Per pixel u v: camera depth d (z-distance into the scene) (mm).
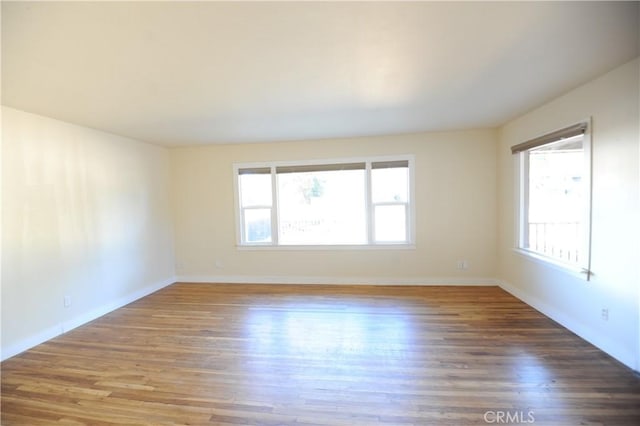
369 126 4098
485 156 4484
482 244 4562
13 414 2008
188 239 5273
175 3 1420
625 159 2311
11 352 2811
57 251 3297
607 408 1912
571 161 3186
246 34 1734
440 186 4617
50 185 3248
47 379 2404
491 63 2211
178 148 5227
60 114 3139
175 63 2080
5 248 2814
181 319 3605
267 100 2898
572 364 2396
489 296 4078
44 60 1970
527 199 3873
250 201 5168
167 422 1903
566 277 3020
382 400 2059
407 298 4102
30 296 3006
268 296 4387
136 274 4449
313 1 1440
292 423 1872
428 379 2277
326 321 3408
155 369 2520
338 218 4961
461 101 3086
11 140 2891
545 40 1895
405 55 2053
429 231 4680
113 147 4113
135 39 1752
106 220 3965
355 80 2465
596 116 2557
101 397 2168
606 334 2535
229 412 1983
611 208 2445
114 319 3656
